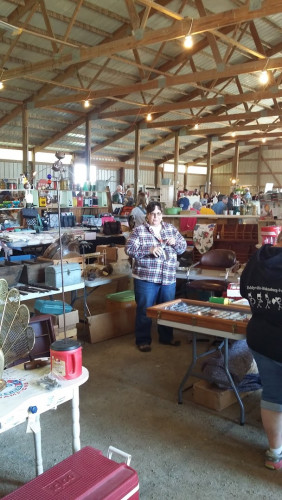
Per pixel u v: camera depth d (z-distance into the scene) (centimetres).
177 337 453
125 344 430
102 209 1258
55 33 970
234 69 941
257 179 2495
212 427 279
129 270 469
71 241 456
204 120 1561
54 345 195
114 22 986
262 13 624
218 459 246
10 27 711
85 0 879
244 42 1195
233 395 308
